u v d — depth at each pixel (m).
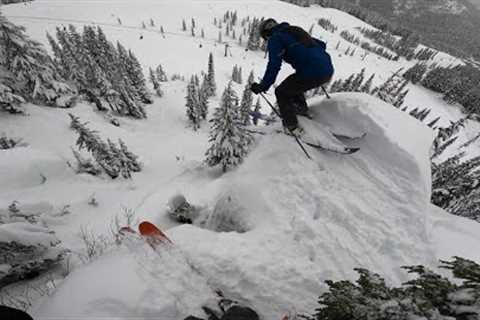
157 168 12.26
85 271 2.68
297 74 3.60
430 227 3.70
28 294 3.72
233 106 8.12
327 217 3.41
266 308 2.72
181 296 2.63
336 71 97.19
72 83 19.09
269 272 2.88
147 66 67.19
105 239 5.40
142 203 7.21
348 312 1.92
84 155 11.38
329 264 2.99
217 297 2.79
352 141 4.07
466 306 1.69
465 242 4.00
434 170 10.28
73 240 5.36
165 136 18.69
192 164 11.66
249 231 3.45
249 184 3.98
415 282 1.99
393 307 1.77
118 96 19.72
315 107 4.45
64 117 14.09
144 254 2.87
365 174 3.82
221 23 124.00
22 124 11.77
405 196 3.54
